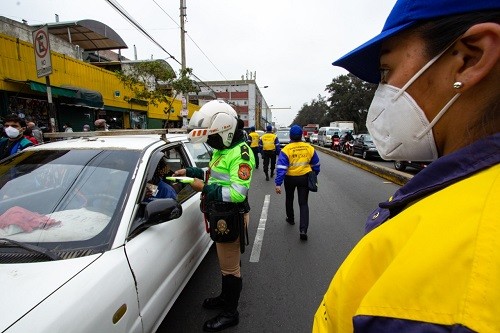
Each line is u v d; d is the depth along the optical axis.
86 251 1.55
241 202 2.16
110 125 13.28
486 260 0.36
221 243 2.26
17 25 9.36
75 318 1.19
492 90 0.50
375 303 0.45
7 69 7.91
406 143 0.66
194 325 2.38
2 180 2.12
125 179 2.03
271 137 9.44
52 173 2.12
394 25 0.60
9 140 4.41
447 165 0.50
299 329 2.38
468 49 0.50
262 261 3.55
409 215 0.50
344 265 0.63
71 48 12.17
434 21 0.53
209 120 2.07
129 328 1.51
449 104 0.55
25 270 1.36
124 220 1.77
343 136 22.92
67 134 2.81
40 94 9.02
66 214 1.79
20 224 1.68
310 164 4.32
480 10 0.48
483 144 0.47
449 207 0.43
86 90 9.98
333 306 0.62
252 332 2.33
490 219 0.38
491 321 0.33
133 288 1.56
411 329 0.39
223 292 2.52
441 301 0.38
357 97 44.38
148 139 2.66
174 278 2.11
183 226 2.42
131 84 12.61
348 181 9.04
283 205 6.22
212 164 2.30
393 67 0.64
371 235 0.57
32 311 1.13
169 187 2.55
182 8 15.09
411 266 0.42
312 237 4.33
